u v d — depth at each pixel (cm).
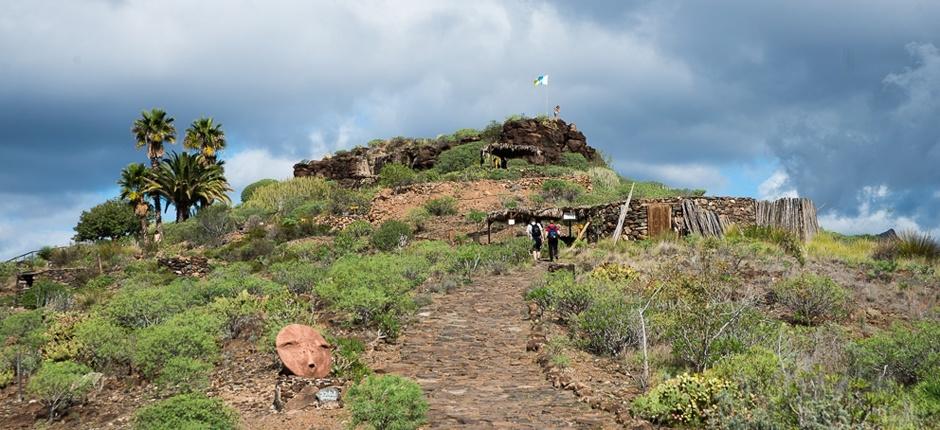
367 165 6197
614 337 1213
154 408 830
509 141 5516
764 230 2400
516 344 1295
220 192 5569
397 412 796
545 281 1761
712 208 2647
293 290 1962
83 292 2605
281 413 938
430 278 2050
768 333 1146
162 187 5153
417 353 1242
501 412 879
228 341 1448
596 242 2786
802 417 680
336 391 980
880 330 1451
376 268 1952
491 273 2156
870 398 712
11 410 1168
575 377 1038
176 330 1288
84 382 1146
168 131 5297
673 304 1288
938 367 998
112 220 5506
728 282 1667
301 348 1162
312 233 3697
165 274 2869
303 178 5788
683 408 809
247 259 3181
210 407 848
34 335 1577
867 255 2245
